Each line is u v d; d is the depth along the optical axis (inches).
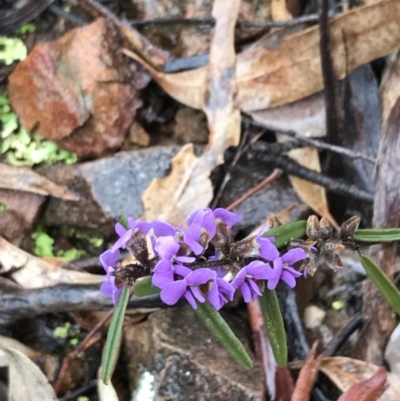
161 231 3.6
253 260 3.7
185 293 3.4
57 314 5.8
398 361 5.1
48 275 5.5
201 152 5.9
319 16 5.6
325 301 5.8
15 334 5.6
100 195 5.8
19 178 5.8
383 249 5.2
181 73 5.8
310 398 5.3
